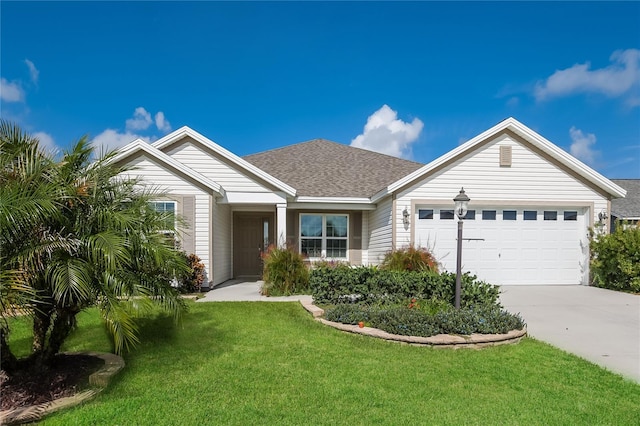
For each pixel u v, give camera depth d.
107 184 4.59
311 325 6.71
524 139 12.25
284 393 3.95
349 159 17.23
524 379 4.45
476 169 12.16
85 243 3.91
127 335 4.02
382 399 3.84
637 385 4.34
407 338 5.72
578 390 4.18
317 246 14.47
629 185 23.02
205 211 11.12
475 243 12.22
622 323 7.32
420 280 8.07
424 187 12.08
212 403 3.69
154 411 3.51
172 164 10.97
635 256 10.78
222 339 5.82
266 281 10.20
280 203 12.20
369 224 14.69
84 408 3.56
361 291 8.24
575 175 12.31
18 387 3.90
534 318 7.71
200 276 10.43
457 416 3.51
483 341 5.71
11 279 3.39
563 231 12.44
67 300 4.04
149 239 4.59
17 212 3.51
